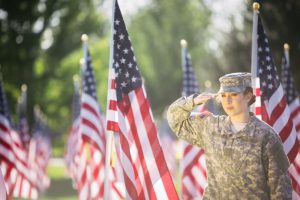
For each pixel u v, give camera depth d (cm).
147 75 15325
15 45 6694
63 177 7425
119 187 2089
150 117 1536
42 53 7275
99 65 10969
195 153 2817
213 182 1248
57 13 7112
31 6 6662
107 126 1602
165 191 1487
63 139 12075
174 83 15325
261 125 1220
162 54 15338
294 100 2358
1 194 1769
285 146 1788
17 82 6744
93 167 2527
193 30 15062
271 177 1214
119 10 1595
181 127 1295
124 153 1527
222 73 8162
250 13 5412
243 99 1225
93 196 2498
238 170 1213
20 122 4481
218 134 1233
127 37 1587
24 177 3447
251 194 1212
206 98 1267
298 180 1814
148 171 1506
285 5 4716
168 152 5947
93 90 2584
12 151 2836
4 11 6650
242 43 6944
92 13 7412
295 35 4756
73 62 8319
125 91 1560
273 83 1791
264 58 1791
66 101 8125
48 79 7294
